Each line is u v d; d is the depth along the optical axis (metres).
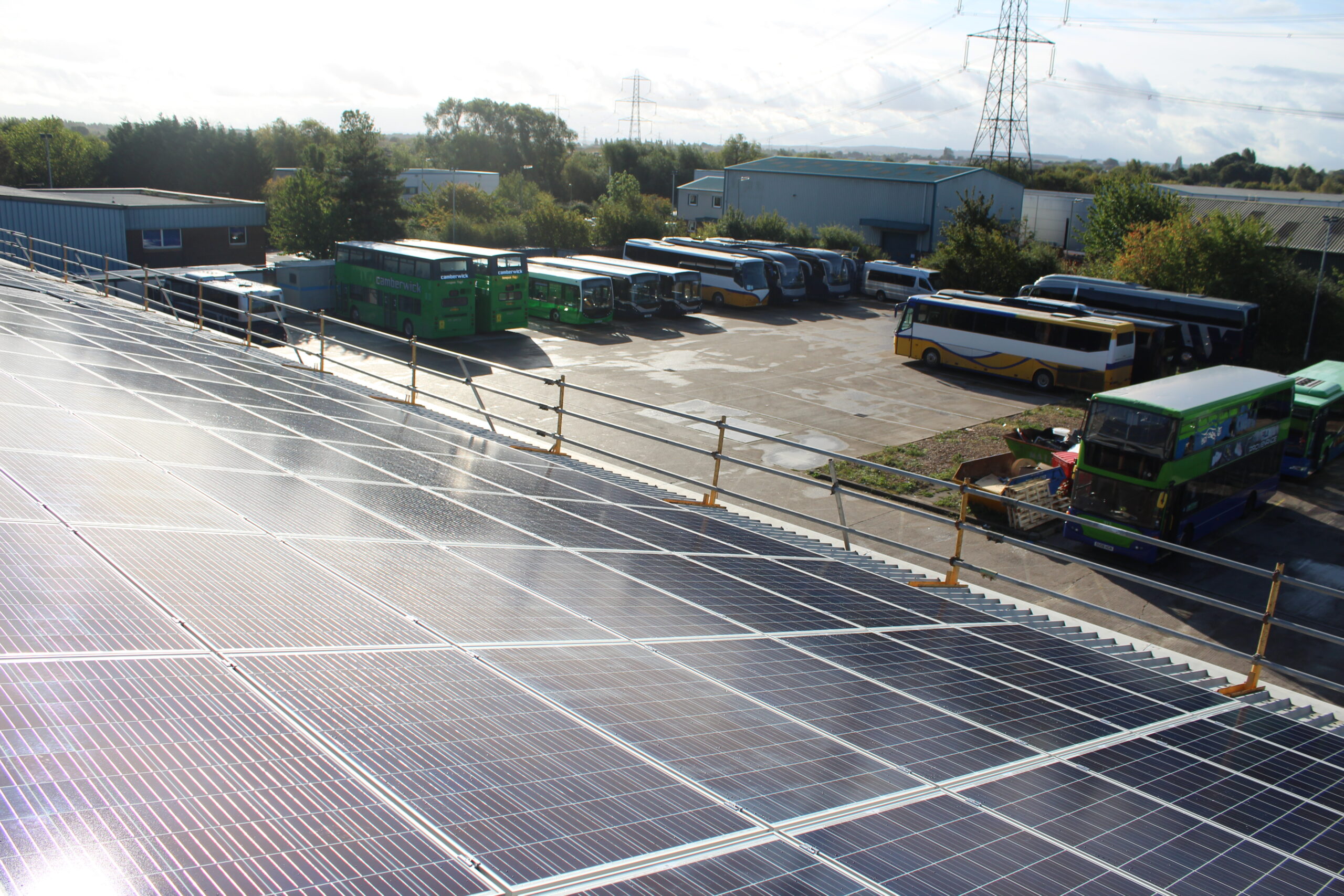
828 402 31.28
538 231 68.25
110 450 7.64
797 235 69.56
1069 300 41.00
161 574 5.04
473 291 38.41
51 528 5.36
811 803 4.12
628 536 9.74
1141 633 15.90
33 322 15.23
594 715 4.56
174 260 45.31
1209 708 7.81
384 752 3.65
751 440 26.11
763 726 4.97
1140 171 126.25
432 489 9.72
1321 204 71.75
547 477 12.82
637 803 3.73
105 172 89.25
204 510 6.56
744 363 36.94
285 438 10.49
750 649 6.41
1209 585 17.95
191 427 9.56
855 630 7.74
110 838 2.67
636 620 6.46
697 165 146.12
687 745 4.46
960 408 31.45
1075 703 7.00
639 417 27.78
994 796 4.74
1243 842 4.85
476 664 4.88
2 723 3.19
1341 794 6.05
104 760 3.11
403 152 176.50
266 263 54.94
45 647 3.85
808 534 14.07
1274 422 21.84
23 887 2.34
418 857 2.96
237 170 90.25
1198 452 18.86
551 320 44.50
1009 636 9.24
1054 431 24.73
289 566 5.76
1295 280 42.81
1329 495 24.06
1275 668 8.80
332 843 2.92
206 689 3.84
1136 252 45.84
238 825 2.90
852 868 3.59
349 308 41.31
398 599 5.66
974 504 21.38
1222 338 37.06
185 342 18.14
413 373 17.83
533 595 6.48
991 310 35.56
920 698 6.17
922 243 68.56
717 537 11.16
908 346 38.28
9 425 7.53
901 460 24.84
